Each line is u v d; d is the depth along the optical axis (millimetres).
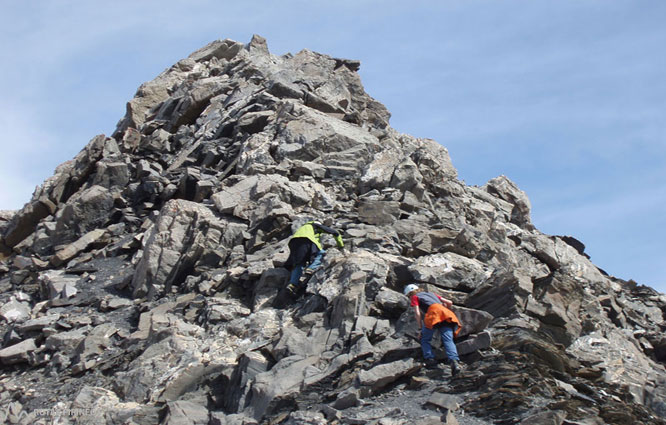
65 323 13336
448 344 9039
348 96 22141
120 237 17828
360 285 10812
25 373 12320
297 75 21984
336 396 8875
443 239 13422
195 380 10211
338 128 18234
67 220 18531
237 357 10508
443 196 16812
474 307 10938
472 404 8164
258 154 17500
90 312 13867
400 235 13523
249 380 9617
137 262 15859
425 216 14688
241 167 17453
